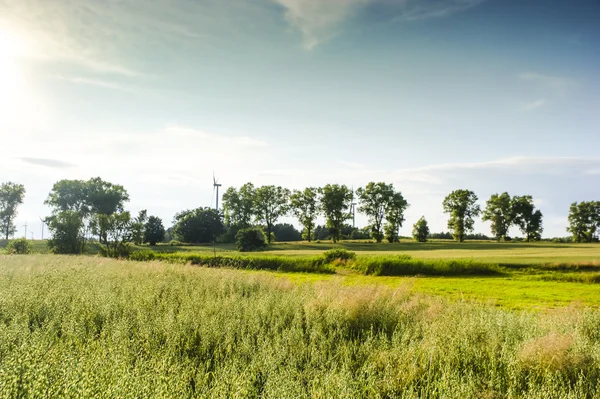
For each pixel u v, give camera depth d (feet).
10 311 26.94
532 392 18.38
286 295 39.63
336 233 372.79
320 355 22.08
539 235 398.42
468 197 383.24
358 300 33.24
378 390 17.85
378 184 364.99
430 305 36.73
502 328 29.94
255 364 19.38
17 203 330.54
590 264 115.14
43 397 13.34
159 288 40.96
